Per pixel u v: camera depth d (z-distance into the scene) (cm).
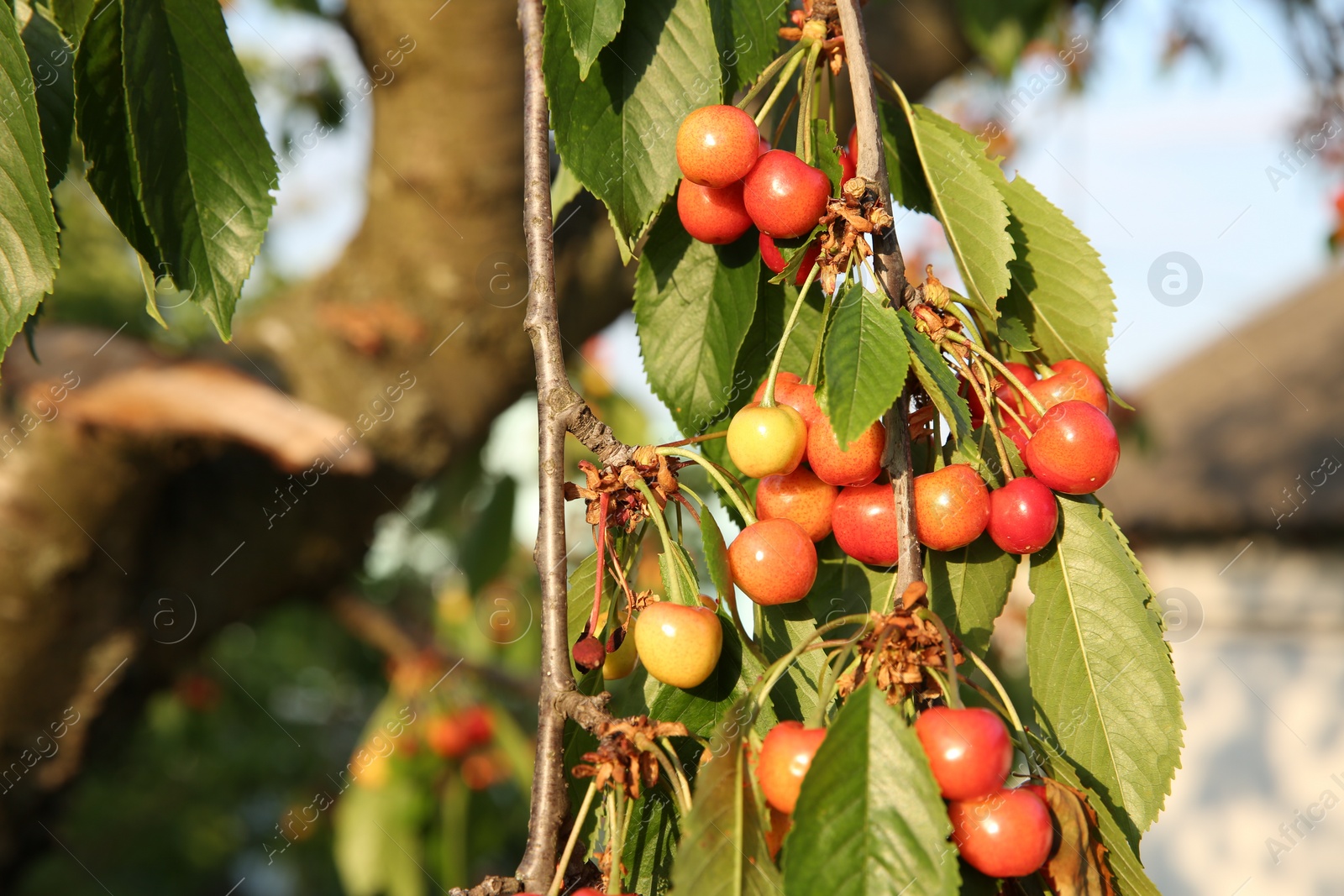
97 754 363
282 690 945
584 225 350
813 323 161
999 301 166
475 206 357
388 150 362
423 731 497
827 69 155
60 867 796
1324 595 838
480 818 498
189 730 859
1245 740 899
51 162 165
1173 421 1066
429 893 559
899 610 118
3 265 126
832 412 115
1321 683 848
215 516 342
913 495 133
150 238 145
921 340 126
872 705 108
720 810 110
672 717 133
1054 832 117
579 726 142
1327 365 999
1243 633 902
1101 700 141
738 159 138
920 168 166
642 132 144
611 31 132
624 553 146
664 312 161
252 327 358
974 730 108
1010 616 558
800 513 142
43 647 327
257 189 150
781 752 110
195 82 145
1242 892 891
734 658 135
